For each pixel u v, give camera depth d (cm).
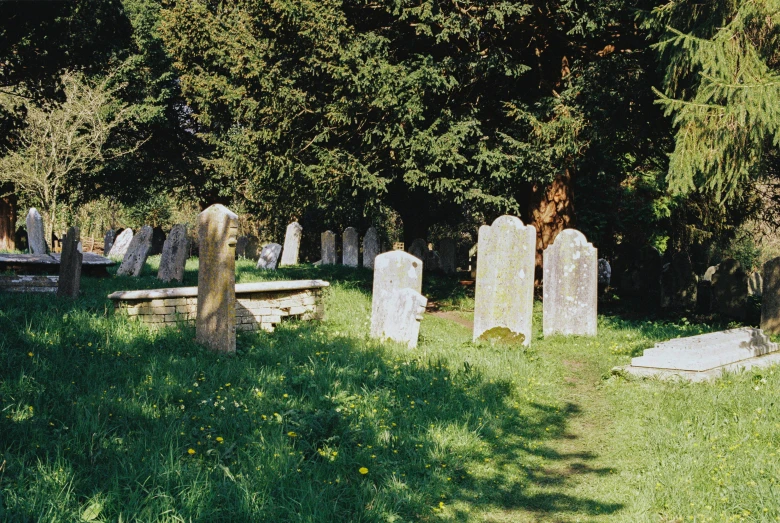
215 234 925
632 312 1838
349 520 496
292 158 1595
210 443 580
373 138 1574
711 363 920
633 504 555
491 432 721
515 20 1570
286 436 602
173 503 468
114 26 2106
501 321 1171
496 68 1568
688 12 1215
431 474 596
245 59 1638
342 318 1284
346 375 826
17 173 2772
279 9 1487
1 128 2169
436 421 711
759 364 971
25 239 3316
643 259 2105
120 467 513
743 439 648
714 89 1034
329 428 631
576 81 1609
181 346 916
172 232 1579
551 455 685
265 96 1579
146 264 2081
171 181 3591
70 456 521
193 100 2106
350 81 1478
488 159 1525
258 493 498
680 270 1878
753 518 496
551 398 882
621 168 2214
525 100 1745
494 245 1180
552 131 1554
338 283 1764
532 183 1975
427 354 1020
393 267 1130
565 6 1502
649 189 2669
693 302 1862
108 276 1642
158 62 3231
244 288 1106
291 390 754
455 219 3297
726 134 1062
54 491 457
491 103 1770
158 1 3141
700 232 2794
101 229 4375
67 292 1152
